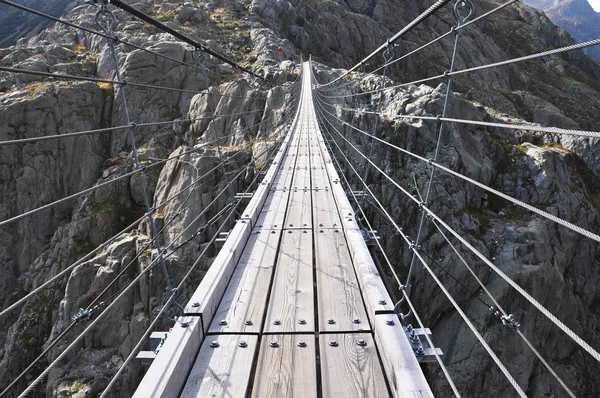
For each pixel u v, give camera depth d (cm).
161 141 1770
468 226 1238
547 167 1407
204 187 1234
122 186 1532
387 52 338
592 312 1323
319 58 3775
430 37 5275
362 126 1435
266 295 283
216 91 1727
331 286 295
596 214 1416
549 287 1172
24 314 1272
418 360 208
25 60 2077
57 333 1122
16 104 1709
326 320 252
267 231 408
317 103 1481
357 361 216
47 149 1719
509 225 1273
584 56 7525
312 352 225
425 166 1298
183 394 193
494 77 5306
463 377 1059
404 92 1489
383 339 212
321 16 4162
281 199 525
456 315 1131
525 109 4472
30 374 1151
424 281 1155
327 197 534
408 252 1202
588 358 1215
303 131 1155
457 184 1295
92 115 1880
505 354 1081
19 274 1571
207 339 235
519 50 6819
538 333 1148
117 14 2733
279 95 1602
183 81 2020
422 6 5875
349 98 1570
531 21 7994
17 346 1204
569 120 4250
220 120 1630
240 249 351
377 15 5097
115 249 1194
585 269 1350
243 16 3456
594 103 5881
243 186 1259
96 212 1466
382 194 1302
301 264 333
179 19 3128
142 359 216
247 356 220
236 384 200
